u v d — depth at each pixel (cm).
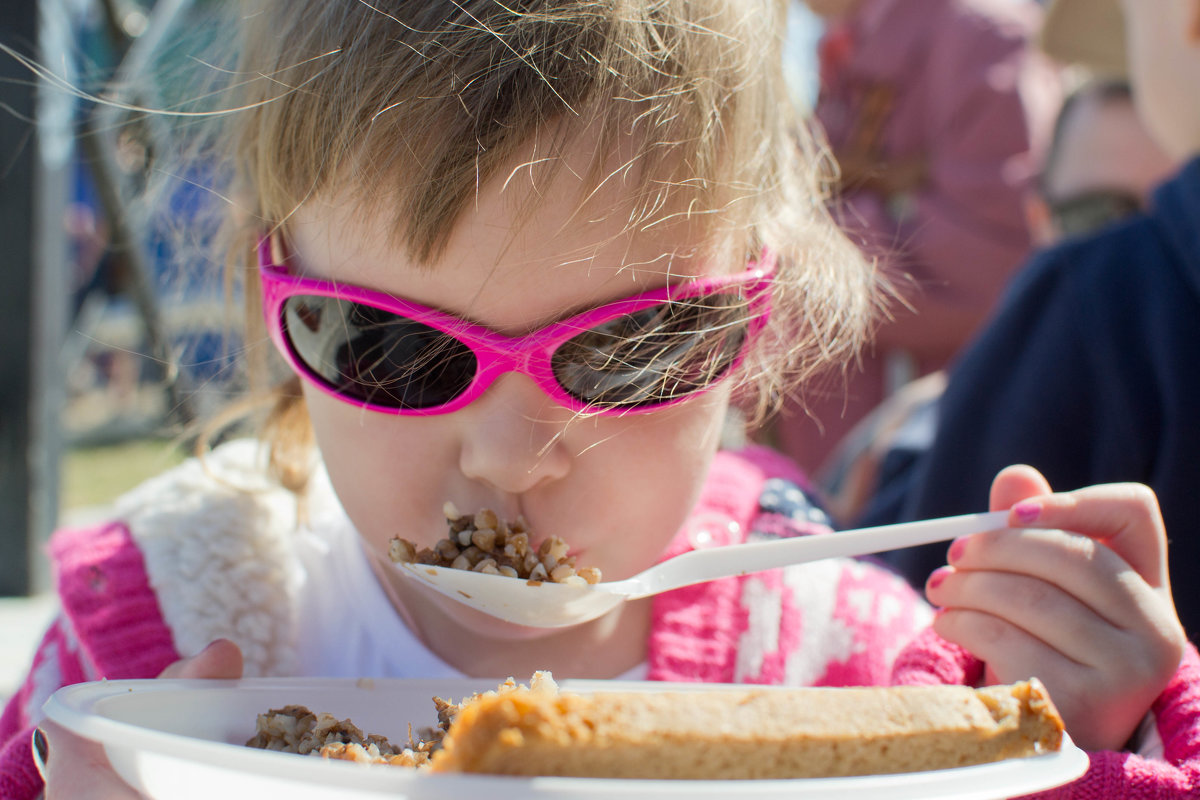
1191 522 58
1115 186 95
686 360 47
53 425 119
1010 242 108
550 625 46
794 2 58
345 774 35
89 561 54
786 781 36
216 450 58
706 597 56
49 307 117
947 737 38
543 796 35
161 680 44
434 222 45
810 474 117
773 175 53
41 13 100
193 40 60
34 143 111
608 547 48
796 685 54
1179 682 47
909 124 116
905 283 92
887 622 56
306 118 47
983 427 66
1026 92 110
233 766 36
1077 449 63
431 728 44
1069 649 47
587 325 46
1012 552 48
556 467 46
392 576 53
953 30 111
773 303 52
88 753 42
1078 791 44
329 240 47
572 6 46
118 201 83
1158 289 62
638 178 46
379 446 47
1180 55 64
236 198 54
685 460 48
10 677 82
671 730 36
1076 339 64
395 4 47
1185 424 59
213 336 60
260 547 54
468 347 45
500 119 45
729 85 49
